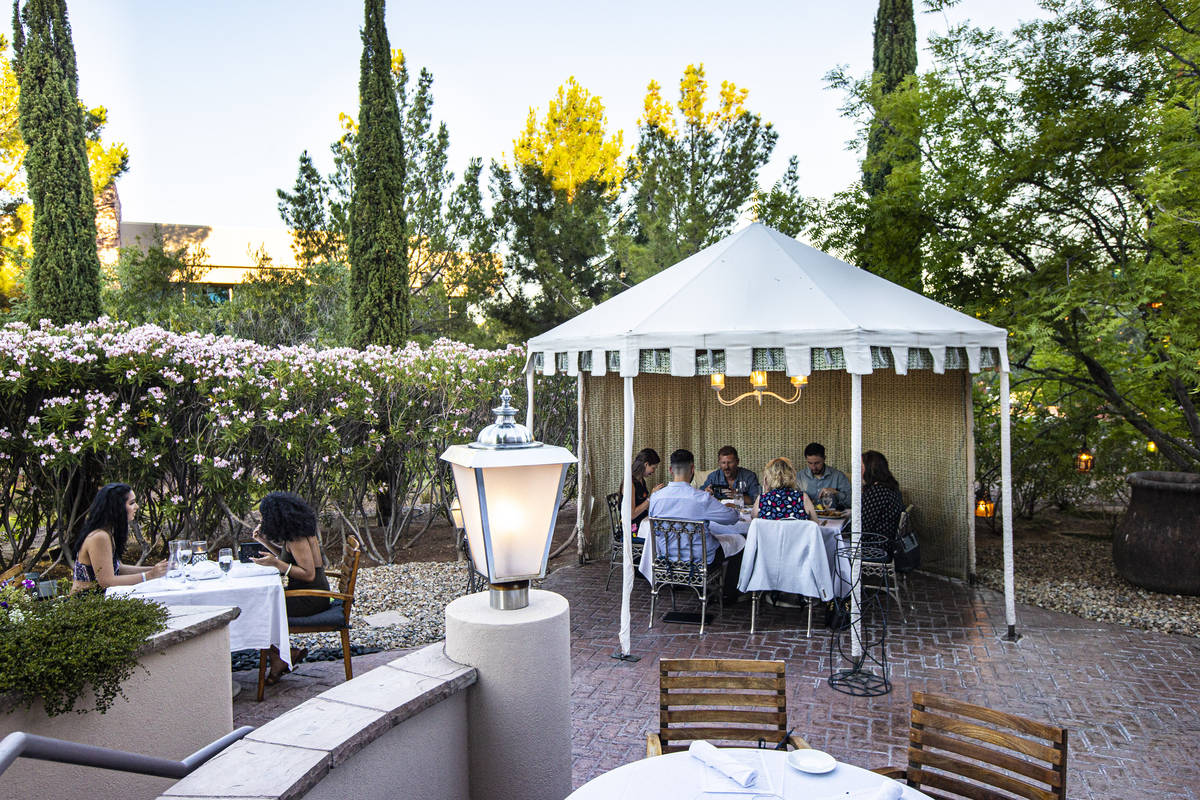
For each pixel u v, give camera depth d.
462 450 3.03
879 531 6.91
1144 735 4.57
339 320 15.41
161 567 5.33
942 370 6.12
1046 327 7.27
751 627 6.66
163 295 15.67
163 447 7.63
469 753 2.94
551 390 10.77
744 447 9.80
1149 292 6.79
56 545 8.98
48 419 7.14
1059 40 8.16
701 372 6.07
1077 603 7.26
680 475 6.91
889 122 9.39
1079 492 10.63
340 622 5.50
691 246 14.66
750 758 2.72
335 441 8.38
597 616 7.05
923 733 3.01
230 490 8.01
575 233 15.30
